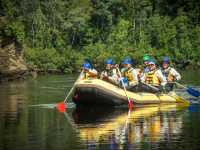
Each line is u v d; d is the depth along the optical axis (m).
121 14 85.12
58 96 25.98
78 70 67.56
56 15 79.19
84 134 14.10
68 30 79.56
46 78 47.34
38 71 61.66
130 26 82.31
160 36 81.75
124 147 12.30
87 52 73.38
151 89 22.02
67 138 13.57
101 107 20.81
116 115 18.08
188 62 80.06
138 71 22.30
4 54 46.19
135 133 14.09
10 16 50.62
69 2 85.31
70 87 32.78
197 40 84.44
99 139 13.34
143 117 17.38
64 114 18.50
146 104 21.61
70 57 67.56
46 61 63.38
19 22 54.59
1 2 50.78
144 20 84.31
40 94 27.38
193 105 21.14
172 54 80.12
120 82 21.62
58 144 12.81
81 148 12.30
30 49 64.69
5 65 45.66
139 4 85.06
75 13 80.44
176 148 12.07
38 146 12.61
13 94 27.58
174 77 22.86
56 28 79.00
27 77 48.97
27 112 19.12
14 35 47.78
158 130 14.48
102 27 82.75
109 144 12.68
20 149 12.32
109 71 21.91
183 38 83.25
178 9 89.62
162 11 91.50
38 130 14.86
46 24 76.50
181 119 16.56
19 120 16.94
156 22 83.25
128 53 74.62
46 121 16.66
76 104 21.52
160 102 21.95
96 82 20.86
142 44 78.88
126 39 77.94
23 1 72.19
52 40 75.94
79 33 80.31
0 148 12.47
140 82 21.97
